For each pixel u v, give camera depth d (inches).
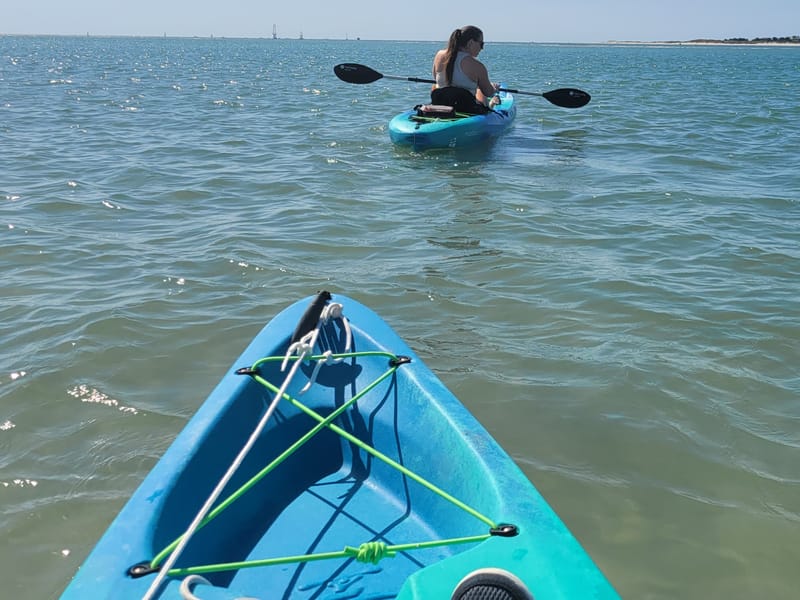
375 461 105.7
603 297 179.2
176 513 81.7
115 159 354.0
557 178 309.6
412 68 1481.3
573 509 105.0
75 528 100.0
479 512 84.7
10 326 160.6
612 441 121.3
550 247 217.3
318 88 854.5
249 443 82.4
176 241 222.1
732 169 338.3
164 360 146.4
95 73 1151.0
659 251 215.3
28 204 262.8
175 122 507.5
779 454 118.6
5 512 102.7
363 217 248.1
